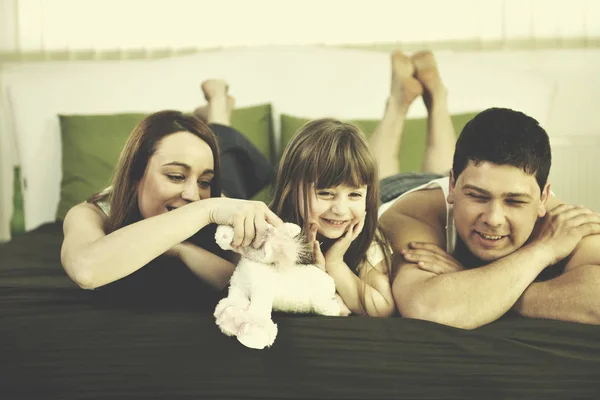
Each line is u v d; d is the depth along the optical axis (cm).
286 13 225
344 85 195
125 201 111
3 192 235
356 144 100
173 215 95
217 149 118
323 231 100
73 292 107
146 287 107
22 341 87
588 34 220
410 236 115
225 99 171
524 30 221
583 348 87
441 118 163
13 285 111
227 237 89
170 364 82
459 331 89
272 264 92
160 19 227
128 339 86
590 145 207
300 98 195
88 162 172
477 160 101
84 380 82
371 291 103
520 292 99
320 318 93
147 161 110
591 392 79
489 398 78
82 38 229
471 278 99
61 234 158
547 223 108
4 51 229
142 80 196
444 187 124
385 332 88
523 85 190
